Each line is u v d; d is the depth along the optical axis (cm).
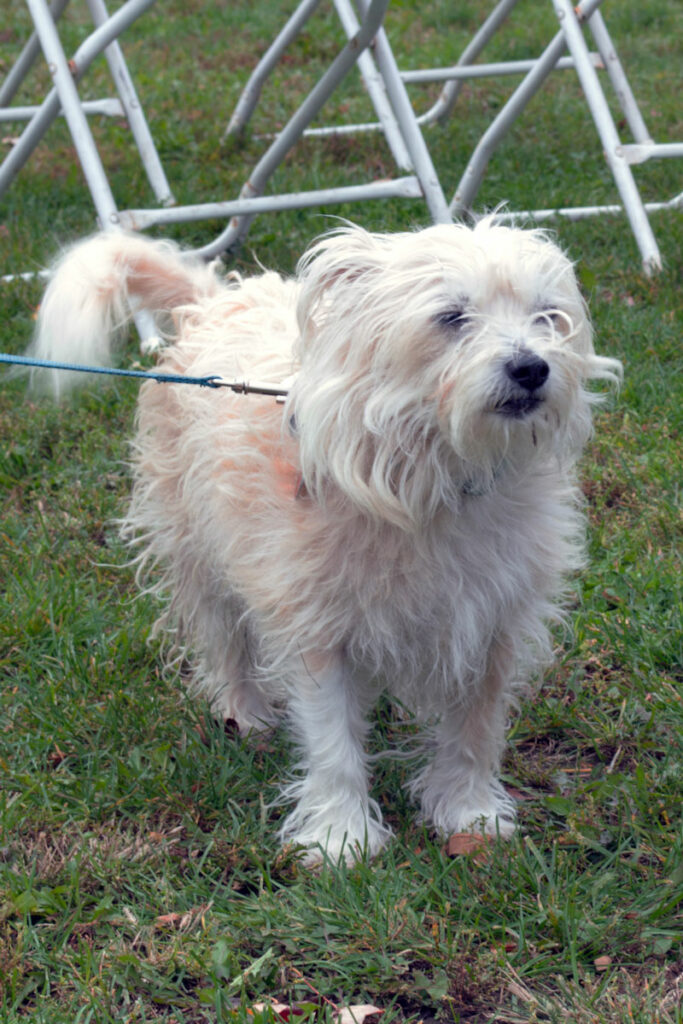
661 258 669
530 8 1517
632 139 960
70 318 371
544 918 287
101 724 368
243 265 707
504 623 317
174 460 373
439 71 933
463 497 292
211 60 1290
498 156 920
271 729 388
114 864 310
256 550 317
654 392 541
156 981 273
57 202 841
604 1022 254
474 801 336
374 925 284
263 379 325
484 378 258
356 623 308
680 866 298
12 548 459
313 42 1348
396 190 658
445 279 266
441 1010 268
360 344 272
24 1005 273
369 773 355
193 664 416
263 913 293
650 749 358
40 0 625
